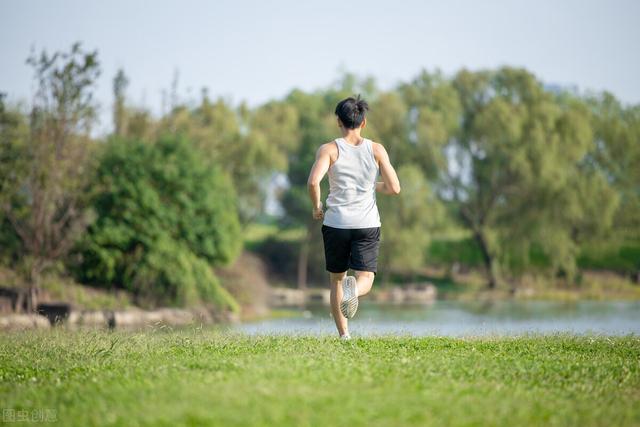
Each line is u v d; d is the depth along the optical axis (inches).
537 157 6481.3
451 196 7194.9
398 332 1422.2
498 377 809.5
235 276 5108.3
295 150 7687.0
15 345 1277.1
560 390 756.6
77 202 4234.7
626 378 839.7
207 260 4763.8
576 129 6505.9
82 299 4067.4
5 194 3722.9
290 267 7539.4
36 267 3722.9
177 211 4525.1
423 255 6752.0
